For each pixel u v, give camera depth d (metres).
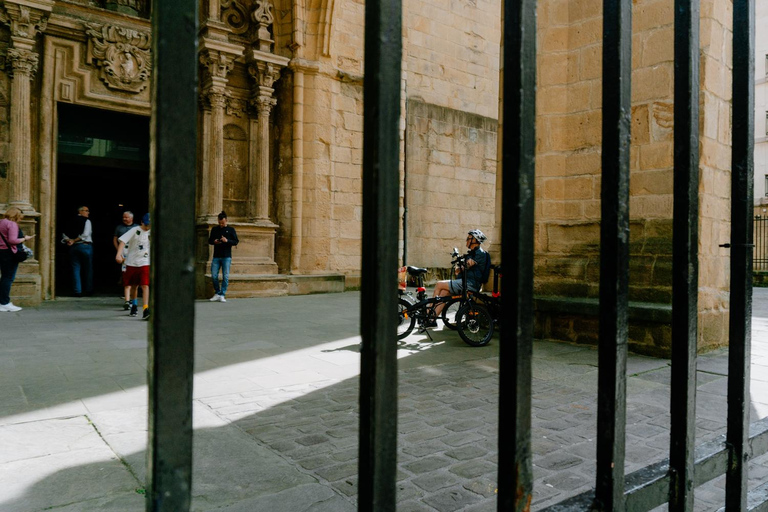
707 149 5.83
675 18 1.26
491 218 18.12
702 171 5.76
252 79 13.56
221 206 12.92
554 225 6.95
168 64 0.61
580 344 6.51
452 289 6.73
